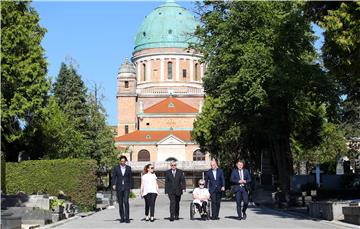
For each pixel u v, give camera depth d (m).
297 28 32.88
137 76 134.75
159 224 19.84
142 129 123.62
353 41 18.98
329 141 58.44
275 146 37.59
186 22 133.88
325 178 43.06
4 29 31.56
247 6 35.66
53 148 41.34
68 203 25.66
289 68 32.28
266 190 42.44
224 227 18.20
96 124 55.09
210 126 54.72
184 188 21.69
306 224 19.22
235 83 33.91
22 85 32.28
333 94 34.72
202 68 132.50
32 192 30.95
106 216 25.89
